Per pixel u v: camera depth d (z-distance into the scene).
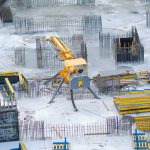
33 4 168.25
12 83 118.75
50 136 101.69
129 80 119.50
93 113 109.00
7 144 100.00
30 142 100.31
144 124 103.50
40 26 151.38
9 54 136.38
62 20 155.25
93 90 117.12
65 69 112.69
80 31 148.62
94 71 126.44
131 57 130.62
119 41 132.75
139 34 148.38
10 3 168.62
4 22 156.00
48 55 129.38
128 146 98.38
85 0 170.00
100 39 136.75
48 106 111.94
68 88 116.50
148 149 96.25
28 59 133.50
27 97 115.31
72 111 109.88
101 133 102.06
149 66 129.50
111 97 115.12
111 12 165.25
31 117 107.56
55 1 169.50
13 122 100.25
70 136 101.56
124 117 105.12
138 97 110.44
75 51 132.38
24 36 147.50
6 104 106.38
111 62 131.50
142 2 173.25
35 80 121.44
